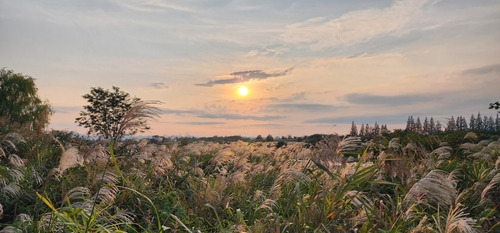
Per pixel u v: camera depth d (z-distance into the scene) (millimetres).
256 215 7320
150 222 6613
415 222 6551
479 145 12750
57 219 5734
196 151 11984
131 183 8086
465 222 4789
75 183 7539
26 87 51125
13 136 10461
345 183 6629
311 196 6625
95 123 42031
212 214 7613
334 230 5633
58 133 13344
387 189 8234
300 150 11281
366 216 6066
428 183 5254
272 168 10867
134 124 5660
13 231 5523
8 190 6926
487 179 8250
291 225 6070
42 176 8234
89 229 5648
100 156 8219
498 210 6984
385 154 8320
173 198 7906
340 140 7359
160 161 9992
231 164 12469
